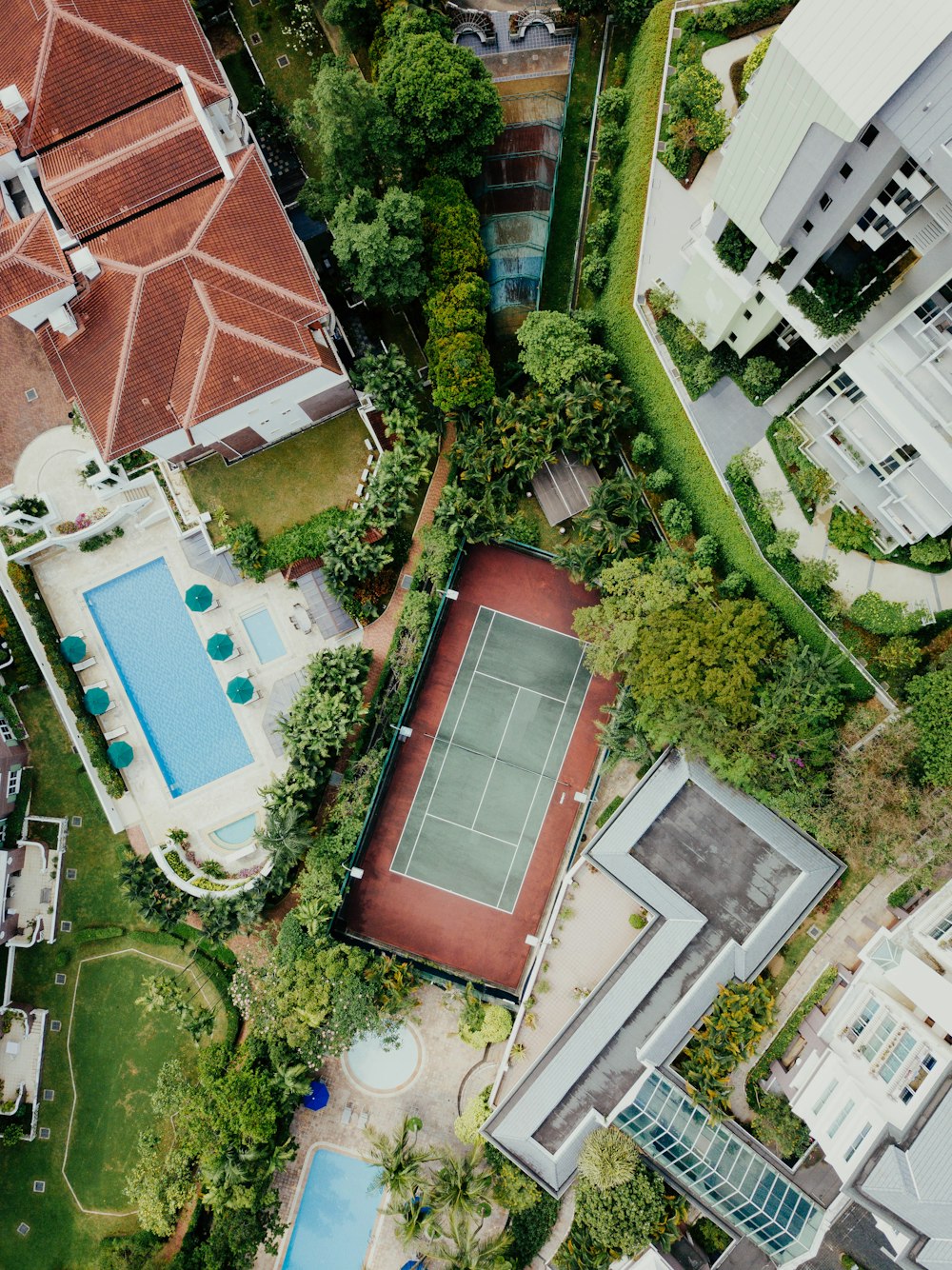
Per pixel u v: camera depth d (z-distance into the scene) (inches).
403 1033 2066.9
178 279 1739.7
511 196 2007.9
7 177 1818.4
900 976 1732.3
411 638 2018.9
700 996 1891.0
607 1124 1882.4
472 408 1977.1
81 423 2065.7
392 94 1855.3
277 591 2087.8
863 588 1825.8
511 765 2085.4
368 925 2092.8
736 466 1823.3
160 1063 2101.4
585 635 1969.7
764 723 1787.6
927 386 1525.6
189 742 2094.0
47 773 2113.7
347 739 2046.0
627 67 1964.8
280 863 1964.8
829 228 1411.2
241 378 1760.6
